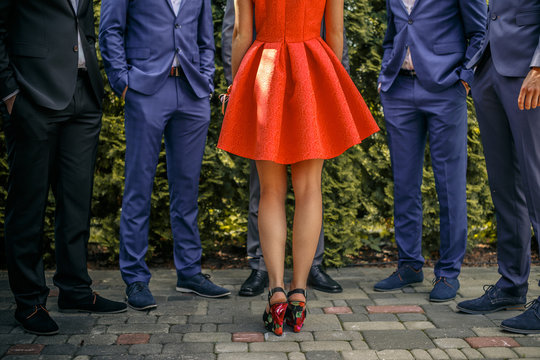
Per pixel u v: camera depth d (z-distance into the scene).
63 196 2.62
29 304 2.46
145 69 2.96
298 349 2.28
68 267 2.68
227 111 2.41
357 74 3.99
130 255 2.96
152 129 2.94
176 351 2.26
